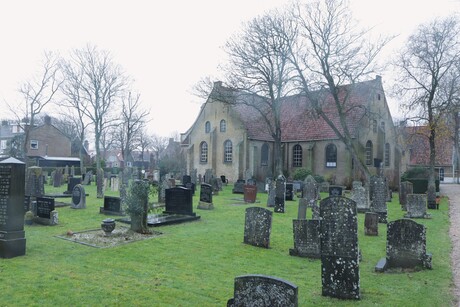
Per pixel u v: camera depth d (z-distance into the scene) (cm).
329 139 3956
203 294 725
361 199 2055
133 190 1323
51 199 1441
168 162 5912
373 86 3897
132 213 1323
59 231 1316
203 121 4741
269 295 516
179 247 1124
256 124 4491
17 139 5828
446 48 2861
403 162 4459
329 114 4153
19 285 749
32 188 1953
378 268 926
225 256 1038
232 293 734
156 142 10431
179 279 817
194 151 4834
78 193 1916
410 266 963
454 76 2906
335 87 3034
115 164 8900
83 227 1403
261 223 1177
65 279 792
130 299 688
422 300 716
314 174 4075
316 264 991
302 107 4491
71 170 4481
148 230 1347
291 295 502
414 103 3017
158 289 746
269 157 4538
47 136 6638
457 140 4088
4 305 649
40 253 1009
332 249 738
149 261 959
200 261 977
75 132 7169
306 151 4203
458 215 2023
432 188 2288
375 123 4078
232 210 2031
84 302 668
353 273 717
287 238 1316
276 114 3500
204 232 1384
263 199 2662
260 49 3322
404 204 2248
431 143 2978
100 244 1127
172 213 1741
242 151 4269
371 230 1397
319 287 798
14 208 969
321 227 754
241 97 3828
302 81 3119
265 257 1047
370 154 3997
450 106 2919
